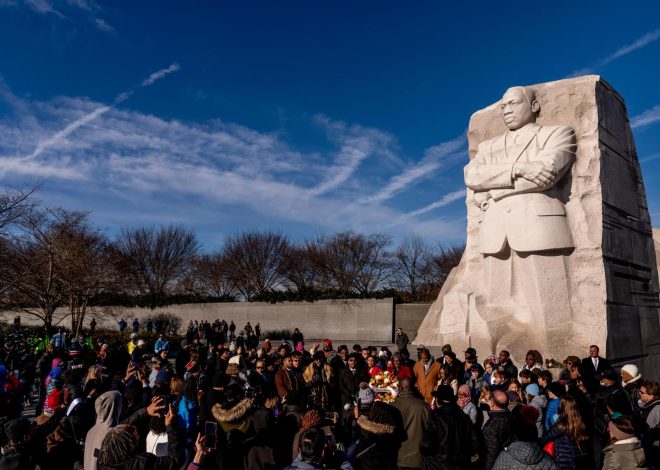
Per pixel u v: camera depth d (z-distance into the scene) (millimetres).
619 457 4613
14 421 4348
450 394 5012
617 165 12656
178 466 3814
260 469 4695
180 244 51469
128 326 37188
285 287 49719
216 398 5816
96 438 4590
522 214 11758
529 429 4223
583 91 12141
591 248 11469
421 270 49312
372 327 29188
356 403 6852
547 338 11258
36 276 22734
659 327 13656
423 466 5004
